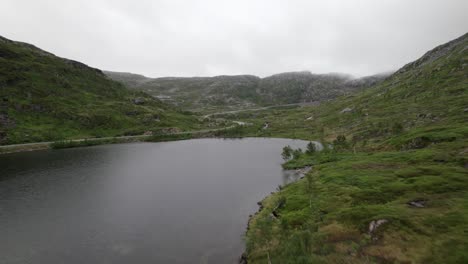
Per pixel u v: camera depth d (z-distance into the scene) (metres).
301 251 41.22
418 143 112.81
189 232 65.56
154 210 80.81
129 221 72.75
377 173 85.94
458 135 104.94
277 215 68.81
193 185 107.75
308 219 59.31
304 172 117.06
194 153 185.62
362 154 127.88
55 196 93.75
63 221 73.00
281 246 46.56
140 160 160.88
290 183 100.56
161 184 109.62
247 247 54.06
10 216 76.12
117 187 105.19
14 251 57.56
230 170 133.50
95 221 72.94
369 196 66.62
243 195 93.81
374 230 47.12
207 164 149.12
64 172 128.00
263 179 114.44
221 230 66.12
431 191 61.09
